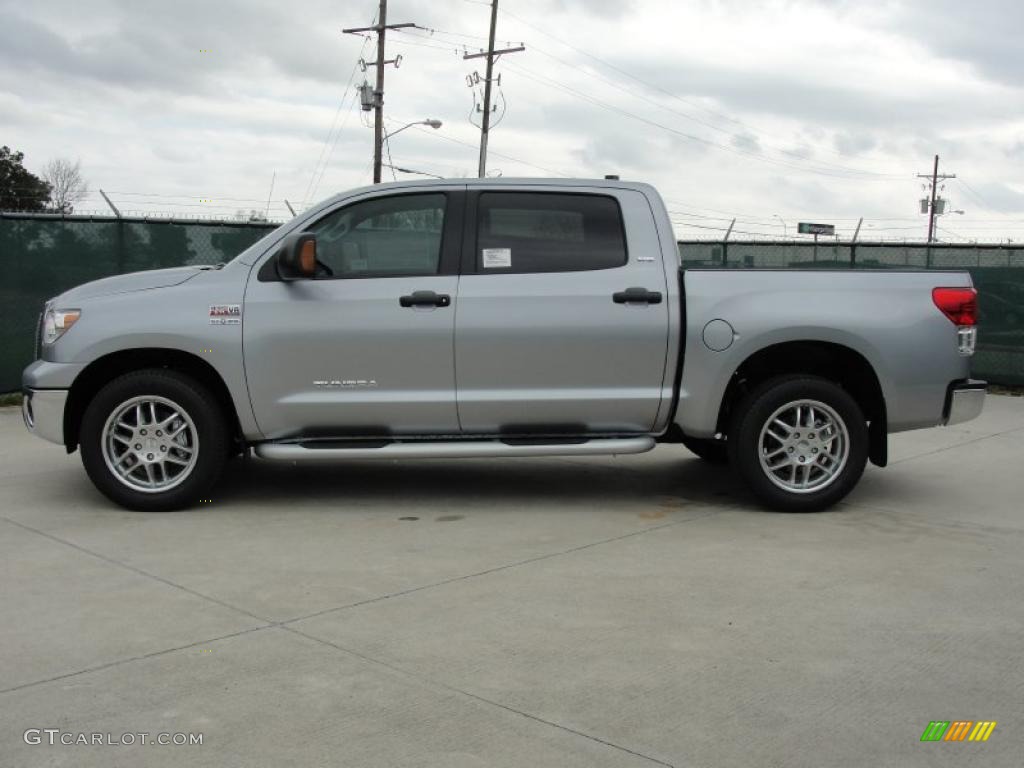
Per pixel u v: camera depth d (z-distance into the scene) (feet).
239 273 20.33
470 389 20.25
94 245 37.14
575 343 20.18
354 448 20.16
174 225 38.24
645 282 20.34
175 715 11.17
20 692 11.73
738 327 20.18
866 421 21.72
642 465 26.35
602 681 12.16
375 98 109.70
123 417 20.24
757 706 11.51
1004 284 43.06
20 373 36.45
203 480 20.25
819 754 10.42
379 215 20.52
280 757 10.25
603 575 16.42
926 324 20.54
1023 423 33.94
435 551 17.81
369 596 15.26
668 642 13.43
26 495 21.93
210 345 19.88
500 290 20.12
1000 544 18.49
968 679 12.32
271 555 17.46
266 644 13.26
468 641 13.42
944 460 27.20
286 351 19.99
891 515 20.76
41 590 15.40
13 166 183.73
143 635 13.55
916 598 15.33
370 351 20.04
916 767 10.18
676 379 20.52
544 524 19.86
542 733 10.82
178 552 17.57
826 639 13.60
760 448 20.52
